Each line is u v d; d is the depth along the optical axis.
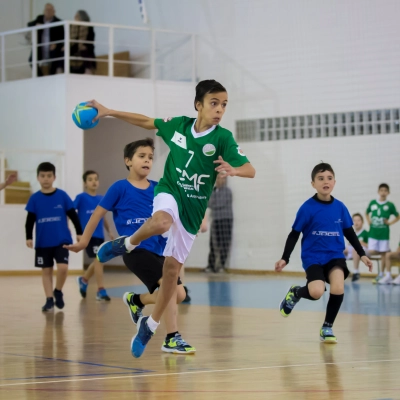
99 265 17.36
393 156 25.16
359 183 25.81
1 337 10.80
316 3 26.66
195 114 28.62
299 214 10.72
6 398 6.36
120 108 27.55
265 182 27.83
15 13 32.91
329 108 26.44
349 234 10.78
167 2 30.09
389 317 13.62
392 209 23.42
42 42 28.33
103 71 30.91
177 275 8.16
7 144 28.50
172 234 8.02
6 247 25.62
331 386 6.93
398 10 24.97
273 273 27.44
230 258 28.66
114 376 7.47
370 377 7.45
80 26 27.64
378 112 25.48
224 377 7.43
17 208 25.77
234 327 12.18
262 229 27.86
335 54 26.27
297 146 27.12
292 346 9.85
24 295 18.50
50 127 27.09
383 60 25.28
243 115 28.41
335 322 12.80
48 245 15.02
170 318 9.26
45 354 9.07
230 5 28.59
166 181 8.02
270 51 27.72
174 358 8.75
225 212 28.48
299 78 27.08
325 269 10.66
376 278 23.16
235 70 28.56
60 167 26.45
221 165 7.30
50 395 6.49
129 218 10.11
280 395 6.48
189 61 29.33
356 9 25.80
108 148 31.39
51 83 27.06
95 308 15.44
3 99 28.61
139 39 30.70
